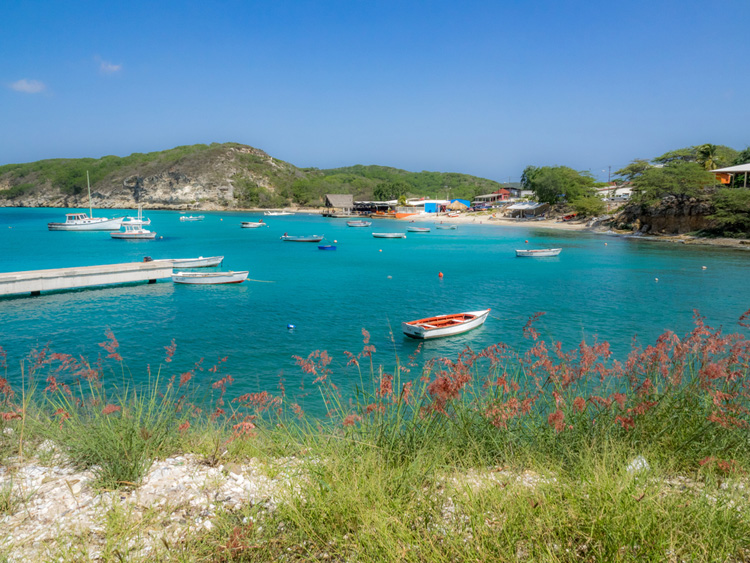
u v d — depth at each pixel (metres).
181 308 33.47
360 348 23.83
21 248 74.56
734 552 3.77
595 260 58.62
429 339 25.56
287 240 88.12
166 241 88.44
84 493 5.33
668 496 4.41
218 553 4.10
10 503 5.06
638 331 26.58
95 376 8.50
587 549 3.89
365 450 5.65
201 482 5.62
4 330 27.27
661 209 81.56
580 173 130.38
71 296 37.75
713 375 6.02
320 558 4.06
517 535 4.01
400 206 168.50
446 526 4.27
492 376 7.36
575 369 7.11
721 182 80.19
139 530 4.49
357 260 62.62
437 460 5.36
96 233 100.88
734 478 4.93
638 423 6.08
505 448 5.94
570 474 5.17
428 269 53.78
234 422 7.77
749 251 62.50
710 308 32.12
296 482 5.17
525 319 29.80
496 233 101.75
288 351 23.08
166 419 7.35
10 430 7.14
